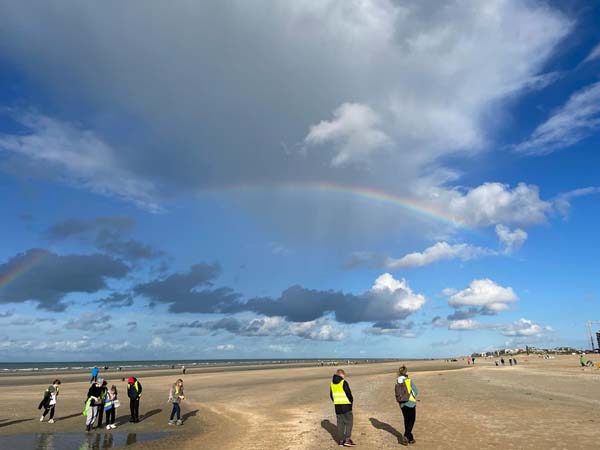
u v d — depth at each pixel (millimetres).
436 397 32312
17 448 17328
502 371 70000
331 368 125438
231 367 149000
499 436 16766
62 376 89750
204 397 38906
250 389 47625
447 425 19703
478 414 22922
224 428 21828
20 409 29859
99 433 20656
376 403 29594
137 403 24188
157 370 118938
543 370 69125
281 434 19109
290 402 33375
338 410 15891
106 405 22203
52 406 24062
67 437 19625
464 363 162000
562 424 19141
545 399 29188
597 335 198250
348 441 15719
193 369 127375
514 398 30203
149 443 18094
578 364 93938
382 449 15062
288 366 157875
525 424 19344
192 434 20188
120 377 80625
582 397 30125
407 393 15914
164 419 25250
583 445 14875
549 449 14391
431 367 122562
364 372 94250
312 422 22344
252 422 23438
